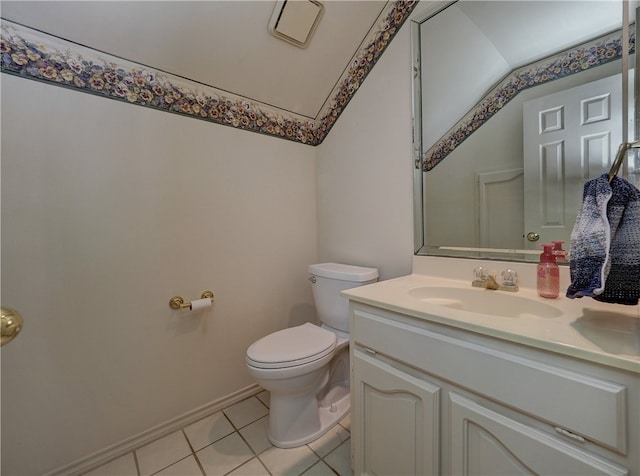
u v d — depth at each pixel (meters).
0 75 1.01
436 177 1.32
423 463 0.84
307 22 1.41
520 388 0.64
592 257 0.60
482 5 1.17
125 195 1.27
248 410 1.58
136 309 1.31
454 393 0.77
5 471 1.05
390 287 1.13
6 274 1.04
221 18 1.28
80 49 1.16
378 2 1.45
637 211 0.60
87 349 1.20
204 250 1.51
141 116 1.31
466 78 1.23
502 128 1.14
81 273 1.18
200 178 1.49
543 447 0.60
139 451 1.29
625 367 0.51
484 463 0.71
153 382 1.37
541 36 1.04
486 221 1.18
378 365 0.95
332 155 1.84
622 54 0.85
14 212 1.04
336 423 1.44
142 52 1.27
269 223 1.76
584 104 0.94
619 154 0.66
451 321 0.75
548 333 0.63
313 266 1.66
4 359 1.04
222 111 1.55
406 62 1.40
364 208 1.65
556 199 1.01
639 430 0.51
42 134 1.09
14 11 1.01
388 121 1.50
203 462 1.23
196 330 1.49
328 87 1.80
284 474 1.16
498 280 1.09
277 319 1.81
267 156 1.74
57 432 1.14
